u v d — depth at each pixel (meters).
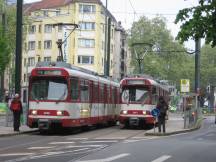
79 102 33.34
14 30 91.81
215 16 18.41
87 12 110.06
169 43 118.19
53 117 31.36
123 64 134.38
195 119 47.12
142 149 22.91
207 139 31.66
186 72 120.00
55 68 31.73
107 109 42.12
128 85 40.50
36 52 117.75
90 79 36.22
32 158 18.73
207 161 19.22
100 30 111.56
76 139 28.34
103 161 18.09
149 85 40.25
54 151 21.39
